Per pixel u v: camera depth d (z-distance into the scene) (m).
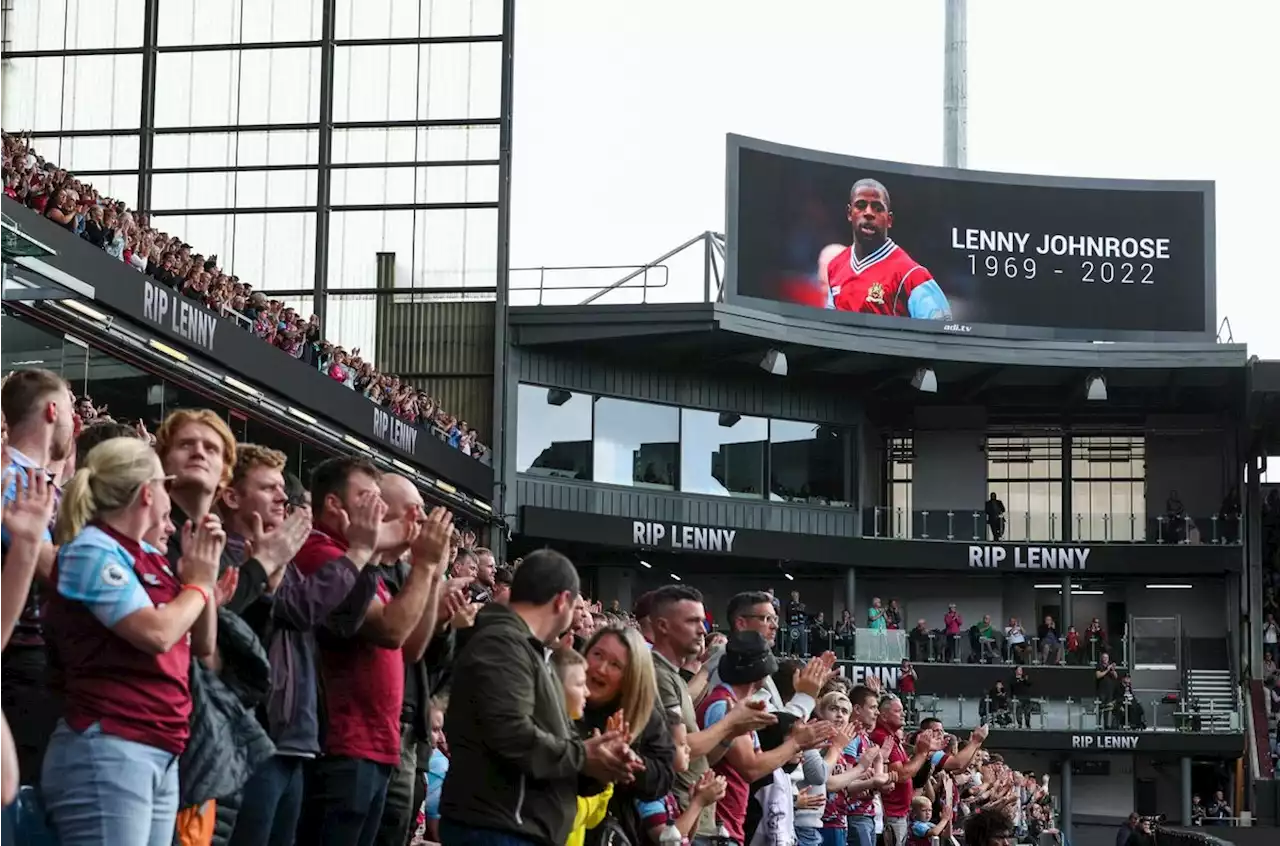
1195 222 43.44
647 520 40.44
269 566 6.53
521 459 39.62
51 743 5.75
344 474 7.20
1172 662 44.28
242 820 6.56
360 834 7.12
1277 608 47.16
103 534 5.79
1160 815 45.50
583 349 40.94
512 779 6.74
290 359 25.72
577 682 7.65
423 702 7.98
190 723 6.02
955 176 42.75
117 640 5.72
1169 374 43.66
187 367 21.22
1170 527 45.25
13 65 34.88
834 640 42.06
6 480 5.76
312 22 35.19
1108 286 43.12
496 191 35.16
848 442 45.50
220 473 6.63
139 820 5.69
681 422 42.69
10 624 5.33
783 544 42.72
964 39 48.34
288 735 6.66
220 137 34.94
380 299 35.12
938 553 44.59
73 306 17.92
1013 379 44.66
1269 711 44.88
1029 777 31.41
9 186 18.66
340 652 7.05
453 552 10.55
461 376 35.38
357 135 35.16
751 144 41.03
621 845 8.20
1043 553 44.94
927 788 18.53
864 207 41.97
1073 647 43.97
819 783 12.30
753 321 39.91
